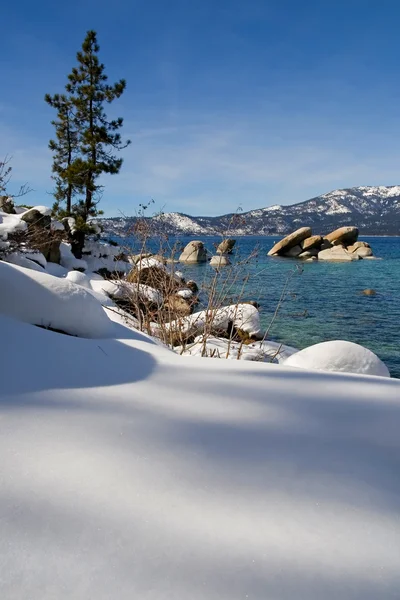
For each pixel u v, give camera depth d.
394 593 0.71
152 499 0.96
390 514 0.94
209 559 0.77
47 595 0.67
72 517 0.87
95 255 16.97
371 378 2.35
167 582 0.71
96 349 2.46
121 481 1.03
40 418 1.42
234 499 0.97
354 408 1.74
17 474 1.04
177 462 1.15
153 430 1.37
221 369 2.35
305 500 0.98
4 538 0.80
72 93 18.41
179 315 5.64
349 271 26.78
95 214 18.09
